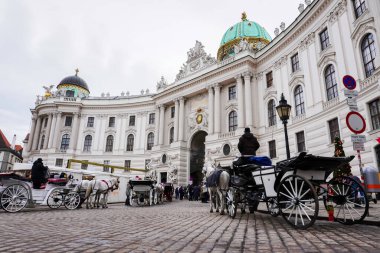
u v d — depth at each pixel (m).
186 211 12.70
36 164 12.73
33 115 52.56
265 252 4.02
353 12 18.47
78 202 14.14
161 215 10.49
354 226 6.41
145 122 46.19
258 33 38.75
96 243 4.65
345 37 19.14
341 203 6.77
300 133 23.84
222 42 41.69
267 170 7.45
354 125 8.08
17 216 9.46
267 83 29.83
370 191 8.26
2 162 56.06
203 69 36.75
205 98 36.28
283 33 27.61
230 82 33.69
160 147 39.81
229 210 9.52
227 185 9.77
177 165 35.75
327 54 20.78
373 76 15.91
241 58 31.25
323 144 20.66
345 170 10.85
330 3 21.02
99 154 46.38
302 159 6.11
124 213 11.51
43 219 8.62
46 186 13.06
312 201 6.02
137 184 19.11
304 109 23.84
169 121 41.22
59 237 5.26
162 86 42.59
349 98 8.39
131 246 4.41
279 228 6.44
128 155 45.34
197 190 29.16
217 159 30.48
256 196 8.12
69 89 53.97
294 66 26.05
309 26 23.75
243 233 5.78
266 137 27.97
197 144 38.06
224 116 33.25
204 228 6.61
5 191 11.11
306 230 6.00
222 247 4.37
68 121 49.12
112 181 17.39
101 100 49.09
